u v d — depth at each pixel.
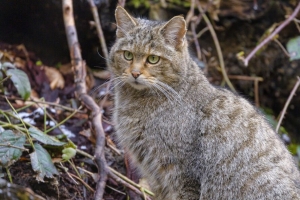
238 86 12.96
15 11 11.33
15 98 9.48
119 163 9.42
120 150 9.54
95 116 8.91
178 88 7.98
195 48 12.59
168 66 7.90
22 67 11.11
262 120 8.02
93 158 8.27
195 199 7.76
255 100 12.57
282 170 7.66
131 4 12.30
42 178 7.62
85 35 11.59
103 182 7.93
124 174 9.28
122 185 8.73
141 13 12.31
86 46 11.75
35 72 11.15
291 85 13.12
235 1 12.87
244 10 12.85
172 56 7.90
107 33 11.66
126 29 8.19
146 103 8.05
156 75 7.90
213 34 11.82
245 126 7.82
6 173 8.02
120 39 8.14
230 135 7.76
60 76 11.36
